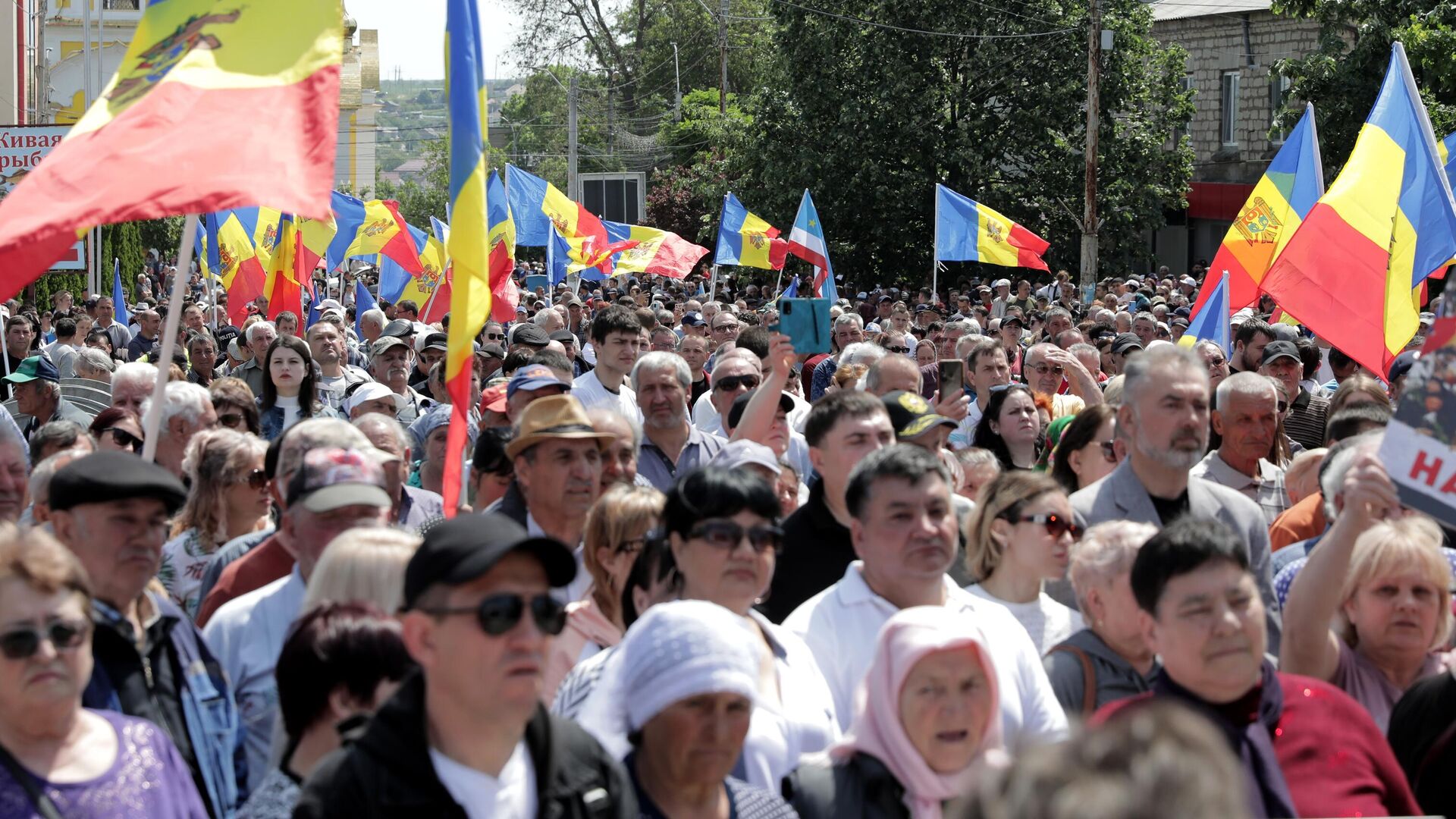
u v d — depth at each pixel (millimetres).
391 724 4297
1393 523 6609
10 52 54500
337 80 7777
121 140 7492
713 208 62094
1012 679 5848
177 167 7410
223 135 7551
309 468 6586
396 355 14602
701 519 5996
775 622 7613
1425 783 5746
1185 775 2432
